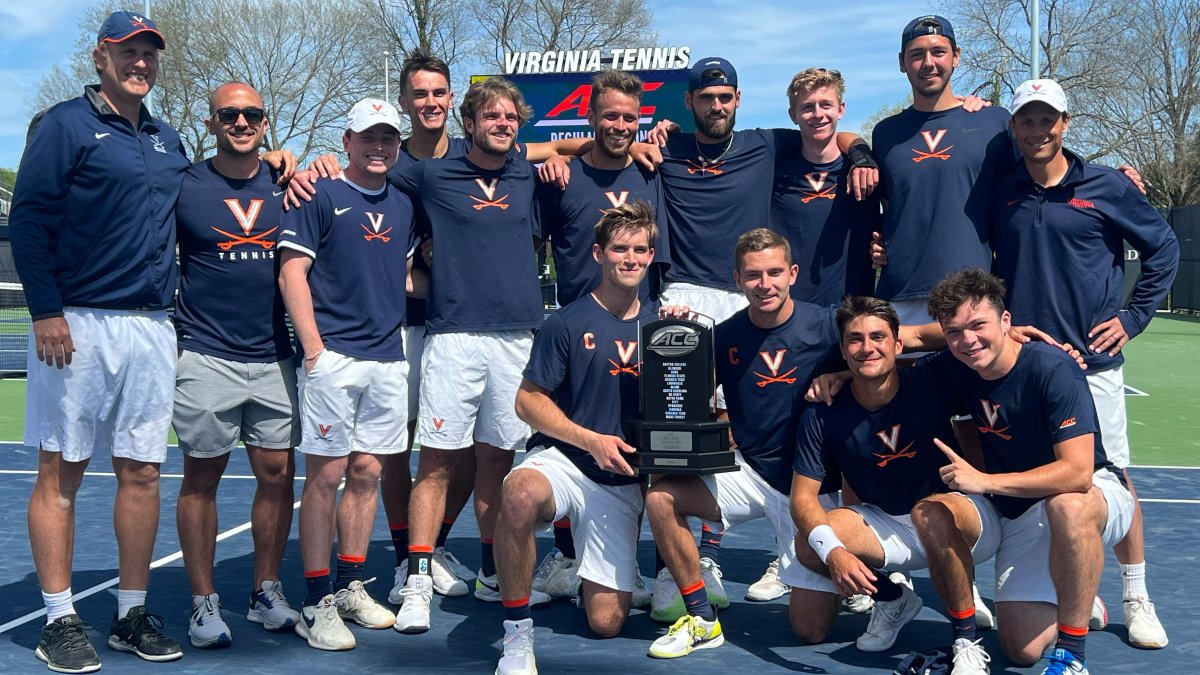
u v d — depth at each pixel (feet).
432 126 18.60
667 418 14.99
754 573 19.66
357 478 16.34
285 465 16.34
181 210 15.53
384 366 16.10
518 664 13.99
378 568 19.95
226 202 15.65
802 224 18.42
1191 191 133.49
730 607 17.60
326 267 15.87
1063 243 15.84
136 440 15.02
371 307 15.98
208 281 15.67
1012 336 14.35
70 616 14.78
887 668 14.52
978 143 16.84
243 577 19.03
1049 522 13.64
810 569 15.23
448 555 19.52
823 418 14.83
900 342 15.71
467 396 17.24
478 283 17.26
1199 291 97.14
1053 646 14.47
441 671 14.46
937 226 16.89
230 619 16.87
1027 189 16.15
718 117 18.11
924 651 14.23
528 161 18.66
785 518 15.74
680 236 18.71
